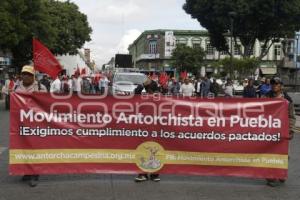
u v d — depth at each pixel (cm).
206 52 11406
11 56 5666
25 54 5641
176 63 10075
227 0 5494
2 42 4241
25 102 878
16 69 5912
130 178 949
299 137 1680
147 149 898
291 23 5594
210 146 896
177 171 902
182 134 895
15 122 879
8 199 799
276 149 895
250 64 6700
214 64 9356
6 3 4188
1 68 5259
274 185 907
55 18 7469
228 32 5934
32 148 882
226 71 7500
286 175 898
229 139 895
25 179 923
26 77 938
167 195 829
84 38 8188
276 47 10706
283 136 892
